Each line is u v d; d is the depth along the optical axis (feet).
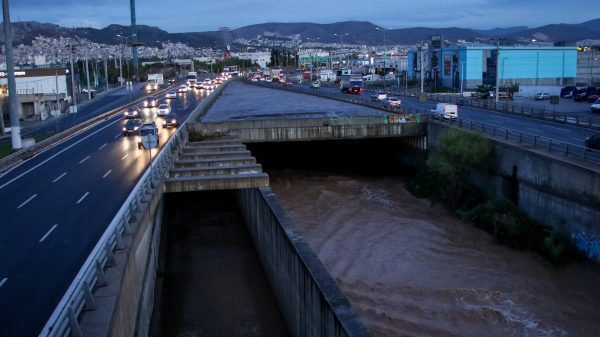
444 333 94.73
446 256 129.29
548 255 123.13
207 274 114.42
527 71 453.99
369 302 106.11
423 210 167.73
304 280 77.61
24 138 200.44
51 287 66.33
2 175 138.62
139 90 502.79
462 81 416.67
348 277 117.80
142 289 82.84
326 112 263.08
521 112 233.35
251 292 105.81
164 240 133.49
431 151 204.95
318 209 171.53
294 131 208.64
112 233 73.10
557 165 128.47
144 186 97.76
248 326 93.30
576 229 122.01
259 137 207.31
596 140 138.41
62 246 81.56
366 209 170.30
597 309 102.63
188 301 102.32
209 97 327.06
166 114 256.11
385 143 258.37
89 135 211.61
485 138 162.81
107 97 439.22
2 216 99.25
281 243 93.66
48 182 128.06
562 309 102.83
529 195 142.20
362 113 250.78
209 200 176.04
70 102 372.99
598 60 482.28
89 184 124.26
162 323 94.32
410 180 201.87
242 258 123.13
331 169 234.17
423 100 310.04
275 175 223.71
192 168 129.18
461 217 155.43
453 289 110.32
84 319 51.49
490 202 149.69
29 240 84.79
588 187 117.08
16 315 59.06
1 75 346.74
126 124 207.82
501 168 156.46
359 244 138.82
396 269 121.90
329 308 65.36
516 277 116.47
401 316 100.42
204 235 139.95
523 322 98.17
